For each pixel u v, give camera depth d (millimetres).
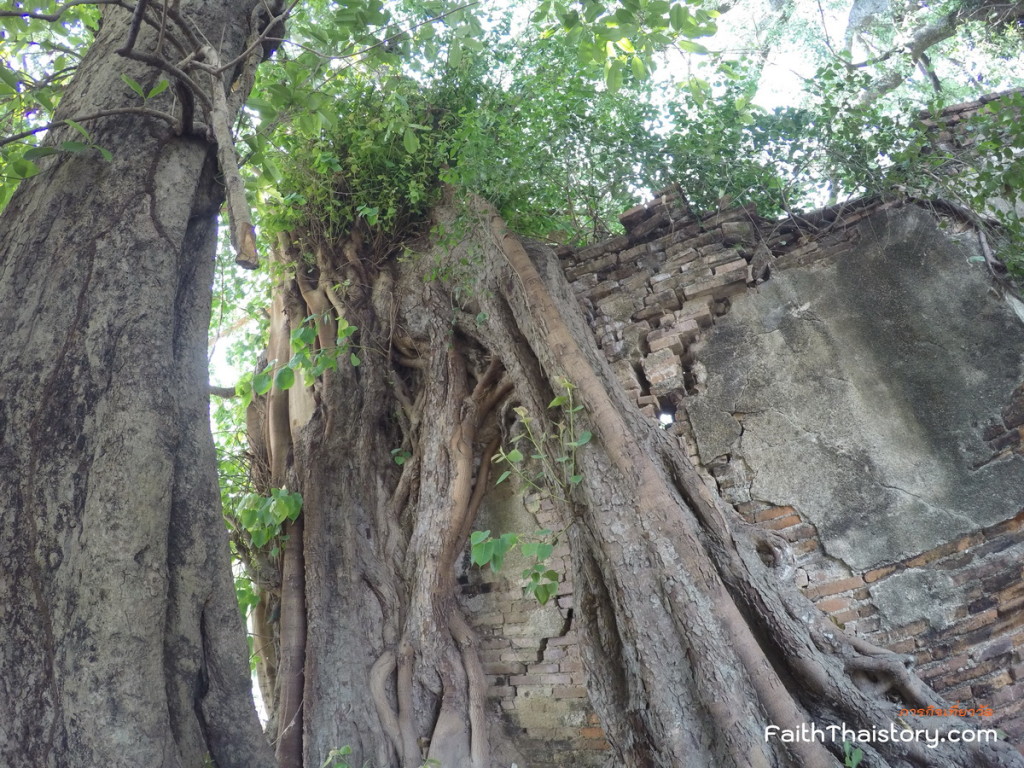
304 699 5305
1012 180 5156
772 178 6086
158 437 2701
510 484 6086
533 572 4789
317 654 5438
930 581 4566
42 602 2389
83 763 2197
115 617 2383
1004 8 8281
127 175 3156
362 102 6945
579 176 6785
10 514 2467
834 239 5691
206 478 2932
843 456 5008
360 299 6797
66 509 2492
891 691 4086
